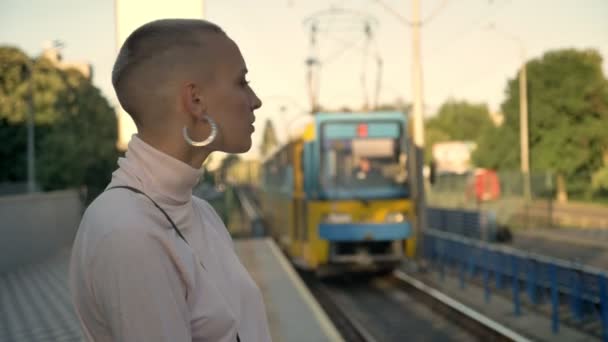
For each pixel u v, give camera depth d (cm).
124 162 131
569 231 2884
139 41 132
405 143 1531
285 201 1956
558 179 4262
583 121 3819
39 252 2091
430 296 1294
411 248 1520
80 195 3072
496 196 2955
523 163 3578
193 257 129
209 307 128
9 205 1809
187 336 121
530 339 974
